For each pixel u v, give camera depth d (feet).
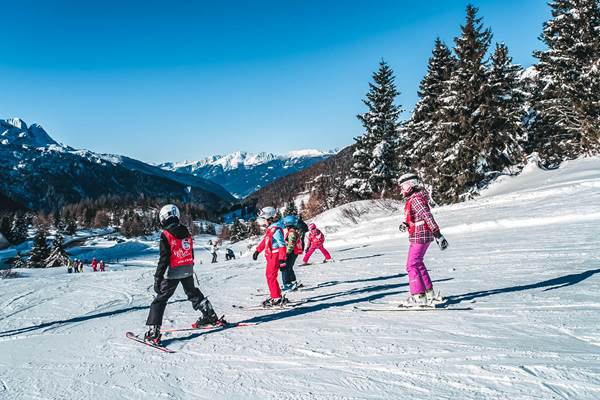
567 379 9.03
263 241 21.34
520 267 23.88
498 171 99.60
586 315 13.42
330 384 10.18
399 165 123.85
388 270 31.17
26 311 26.27
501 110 89.66
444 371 10.18
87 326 20.29
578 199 53.83
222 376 11.46
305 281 29.55
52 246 202.28
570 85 98.37
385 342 12.88
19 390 11.49
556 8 104.58
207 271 49.06
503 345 11.46
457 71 93.25
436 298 16.89
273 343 14.12
